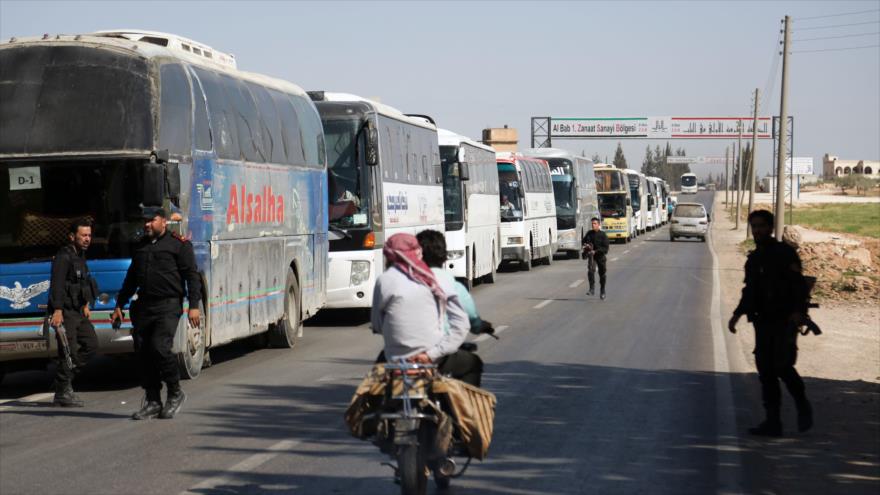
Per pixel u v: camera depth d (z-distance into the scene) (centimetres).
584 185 6988
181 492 1060
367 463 1198
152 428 1417
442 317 955
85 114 1738
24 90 1750
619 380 1847
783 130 5259
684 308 3259
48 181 1727
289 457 1230
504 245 5075
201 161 1905
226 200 2019
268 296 2245
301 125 2527
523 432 1377
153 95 1756
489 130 11419
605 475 1141
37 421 1482
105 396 1731
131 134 1733
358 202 2775
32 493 1055
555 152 6688
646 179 11700
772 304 1366
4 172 1725
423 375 919
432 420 917
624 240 8550
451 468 975
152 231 1481
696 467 1190
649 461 1215
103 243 1722
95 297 1636
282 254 2344
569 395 1681
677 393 1716
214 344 1972
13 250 1727
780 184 5250
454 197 3838
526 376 1883
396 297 945
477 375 1030
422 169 3375
